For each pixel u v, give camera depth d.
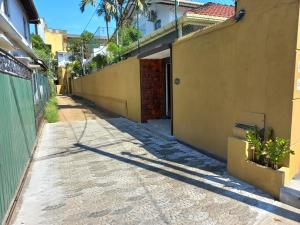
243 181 4.25
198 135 6.23
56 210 3.62
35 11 13.20
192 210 3.47
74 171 5.18
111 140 7.82
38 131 8.57
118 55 15.79
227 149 4.99
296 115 3.80
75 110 17.14
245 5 4.44
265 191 3.84
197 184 4.28
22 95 5.46
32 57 12.84
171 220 3.26
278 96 3.92
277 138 3.86
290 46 3.67
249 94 4.48
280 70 3.85
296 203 3.40
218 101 5.38
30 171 5.26
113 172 5.04
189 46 6.38
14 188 3.87
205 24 8.16
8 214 3.35
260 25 4.16
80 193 4.14
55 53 47.84
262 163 4.03
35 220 3.38
